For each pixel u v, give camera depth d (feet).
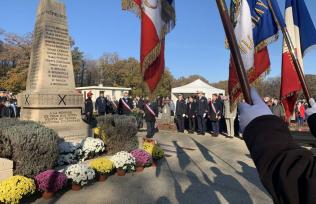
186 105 52.21
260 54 17.69
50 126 27.96
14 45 151.12
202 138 44.62
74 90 30.71
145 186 20.20
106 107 60.95
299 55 15.28
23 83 133.59
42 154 19.60
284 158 3.07
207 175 23.36
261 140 3.29
